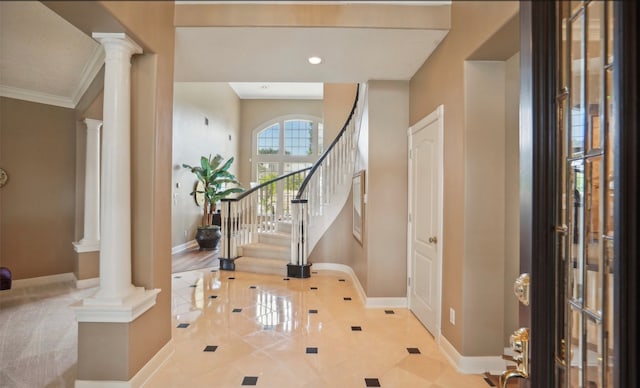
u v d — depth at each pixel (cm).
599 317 101
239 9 272
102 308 220
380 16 275
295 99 1153
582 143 105
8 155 461
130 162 248
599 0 98
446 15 278
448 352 282
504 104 261
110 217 230
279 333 323
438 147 309
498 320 262
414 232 374
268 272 545
